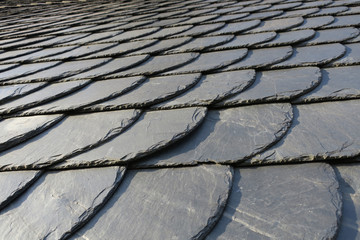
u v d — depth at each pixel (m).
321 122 1.36
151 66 2.15
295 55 2.12
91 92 1.81
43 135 1.46
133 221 1.00
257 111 1.49
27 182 1.19
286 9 3.56
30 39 3.40
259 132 1.33
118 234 0.96
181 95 1.68
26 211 1.08
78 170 1.23
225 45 2.45
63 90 1.86
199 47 2.44
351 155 1.14
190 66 2.08
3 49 3.05
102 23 3.93
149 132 1.38
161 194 1.09
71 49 2.82
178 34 2.93
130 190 1.13
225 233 0.94
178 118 1.47
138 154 1.25
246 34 2.73
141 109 1.58
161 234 0.95
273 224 0.94
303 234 0.90
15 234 1.00
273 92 1.59
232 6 4.12
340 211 0.95
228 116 1.48
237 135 1.33
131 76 1.98
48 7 6.12
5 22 4.77
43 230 1.00
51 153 1.32
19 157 1.33
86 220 1.02
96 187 1.14
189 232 0.94
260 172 1.15
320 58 1.99
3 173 1.25
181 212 1.01
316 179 1.08
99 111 1.60
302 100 1.53
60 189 1.15
